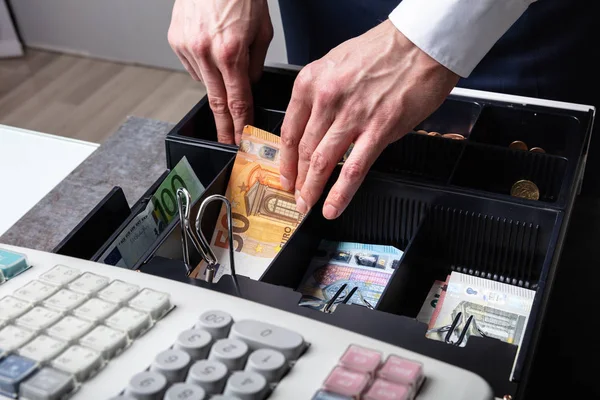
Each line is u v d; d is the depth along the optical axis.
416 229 0.75
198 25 0.90
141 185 0.87
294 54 1.20
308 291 0.76
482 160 0.88
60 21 2.76
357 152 0.72
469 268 0.79
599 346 0.82
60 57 2.81
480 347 0.51
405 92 0.72
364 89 0.72
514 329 0.71
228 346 0.42
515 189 0.86
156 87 2.63
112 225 0.72
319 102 0.73
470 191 0.75
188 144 0.83
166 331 0.45
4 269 0.49
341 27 1.10
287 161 0.79
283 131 0.78
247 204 0.80
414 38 0.71
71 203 0.83
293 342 0.43
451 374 0.42
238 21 0.88
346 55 0.73
